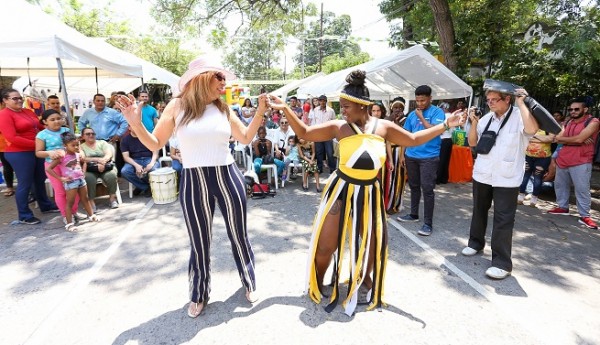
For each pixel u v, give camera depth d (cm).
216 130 229
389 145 486
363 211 254
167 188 540
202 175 233
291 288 297
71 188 421
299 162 671
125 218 477
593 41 583
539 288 304
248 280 269
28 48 439
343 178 255
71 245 387
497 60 868
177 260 350
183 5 1292
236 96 1595
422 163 420
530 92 834
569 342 235
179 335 237
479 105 967
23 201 448
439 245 394
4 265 339
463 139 751
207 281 260
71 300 279
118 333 239
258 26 1385
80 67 782
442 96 718
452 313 265
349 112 244
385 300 280
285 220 477
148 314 261
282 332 240
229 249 376
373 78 759
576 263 357
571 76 748
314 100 1009
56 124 429
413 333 241
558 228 459
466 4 943
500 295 291
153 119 669
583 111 465
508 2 818
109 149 530
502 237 316
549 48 771
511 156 306
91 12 1942
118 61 574
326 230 260
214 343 229
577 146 470
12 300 279
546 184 615
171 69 2327
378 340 233
